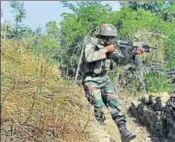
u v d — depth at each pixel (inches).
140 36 350.9
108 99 226.7
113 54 223.8
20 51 319.6
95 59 216.1
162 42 345.7
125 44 225.6
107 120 291.4
